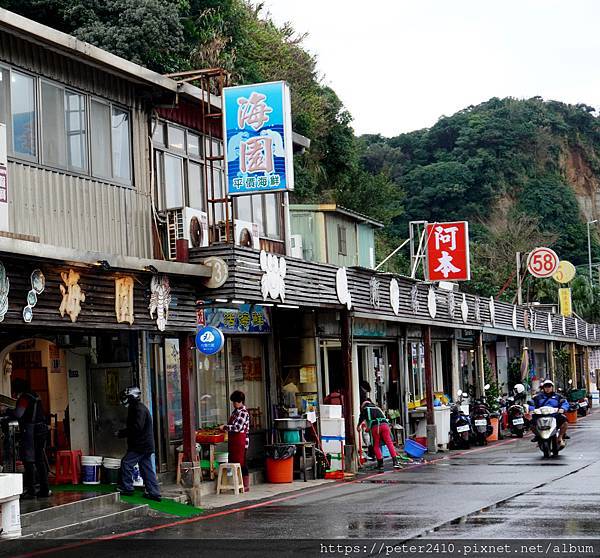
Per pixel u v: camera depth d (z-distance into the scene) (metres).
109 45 23.88
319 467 18.03
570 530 10.33
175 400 16.06
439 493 14.60
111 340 15.27
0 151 10.88
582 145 95.50
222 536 10.99
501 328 31.41
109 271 12.51
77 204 13.16
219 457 16.47
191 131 16.89
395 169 77.19
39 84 12.64
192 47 28.27
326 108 40.72
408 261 50.25
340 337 20.48
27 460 12.75
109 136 14.11
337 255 24.53
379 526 11.26
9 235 10.72
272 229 19.80
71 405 15.37
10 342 14.48
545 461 19.67
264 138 15.28
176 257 14.39
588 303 57.66
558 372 46.09
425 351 23.91
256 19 39.34
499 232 66.81
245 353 18.56
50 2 25.00
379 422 19.66
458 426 24.64
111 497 13.09
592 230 82.56
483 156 76.12
